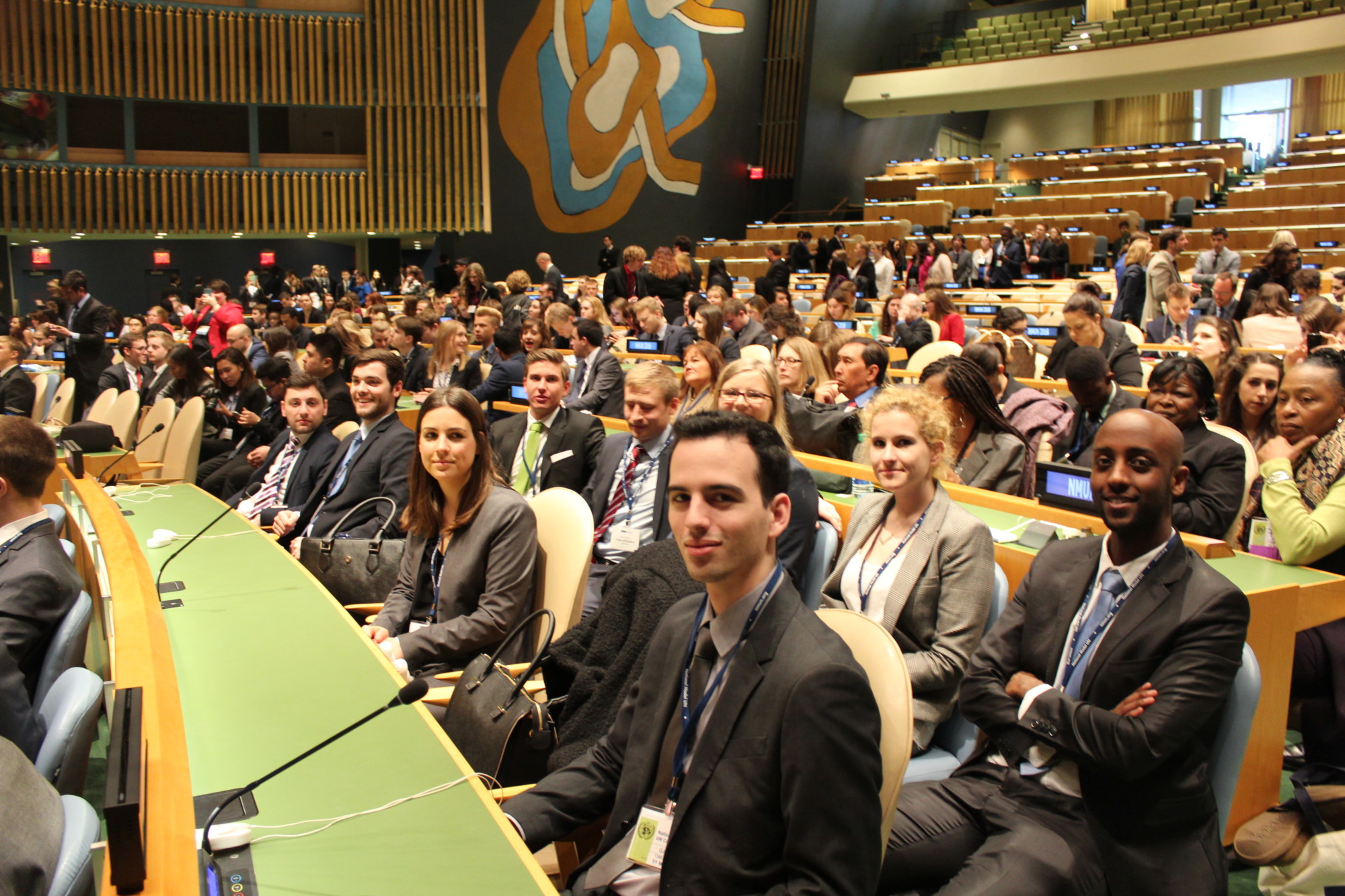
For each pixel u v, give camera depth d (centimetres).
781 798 147
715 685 162
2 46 1548
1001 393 439
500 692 227
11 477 271
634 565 252
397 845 156
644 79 1966
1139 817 192
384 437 429
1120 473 202
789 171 2192
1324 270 1319
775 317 841
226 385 718
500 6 1808
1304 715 280
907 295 946
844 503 370
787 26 2155
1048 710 197
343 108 1786
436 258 1934
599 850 171
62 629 257
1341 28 1800
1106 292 1321
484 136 1830
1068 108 2628
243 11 1683
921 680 241
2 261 1677
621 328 1089
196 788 174
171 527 386
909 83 2183
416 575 316
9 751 150
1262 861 255
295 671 229
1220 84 2003
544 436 459
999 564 310
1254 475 346
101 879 149
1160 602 199
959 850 210
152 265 1767
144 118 1683
